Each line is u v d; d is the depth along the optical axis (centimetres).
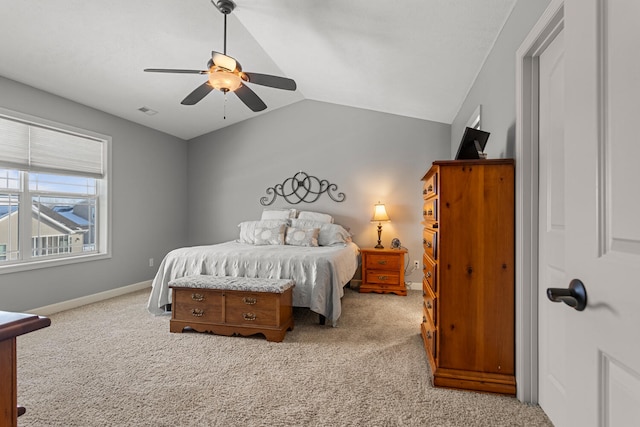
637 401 54
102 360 225
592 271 65
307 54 339
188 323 276
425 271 250
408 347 249
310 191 498
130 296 407
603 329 62
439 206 190
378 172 475
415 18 231
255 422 158
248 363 221
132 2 252
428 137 461
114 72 330
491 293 184
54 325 298
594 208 65
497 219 183
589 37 66
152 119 446
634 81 56
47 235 347
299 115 504
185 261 326
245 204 523
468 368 188
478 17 211
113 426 155
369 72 344
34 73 304
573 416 72
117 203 416
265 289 262
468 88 322
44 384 192
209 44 320
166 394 182
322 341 262
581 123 69
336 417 162
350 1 230
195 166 543
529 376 173
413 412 166
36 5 236
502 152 210
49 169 344
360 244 479
